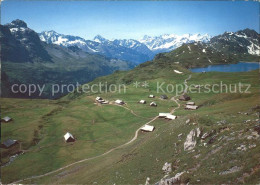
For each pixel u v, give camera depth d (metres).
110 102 178.25
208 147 39.81
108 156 83.12
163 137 61.50
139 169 48.69
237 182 26.09
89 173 66.44
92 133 118.38
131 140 101.88
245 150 31.62
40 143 111.31
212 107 98.94
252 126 38.53
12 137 115.31
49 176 77.38
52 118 146.62
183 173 33.22
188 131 54.72
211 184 28.02
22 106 188.00
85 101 189.88
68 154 95.62
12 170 85.19
